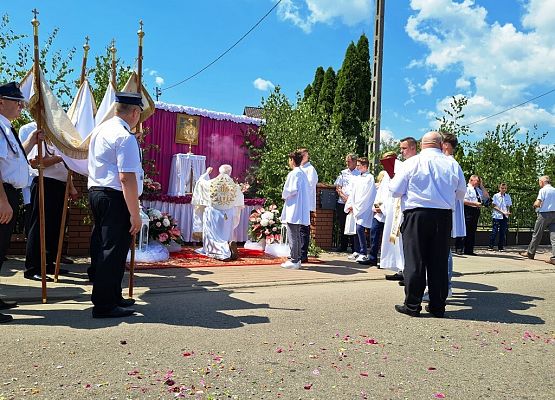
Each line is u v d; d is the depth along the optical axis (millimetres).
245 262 8297
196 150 13141
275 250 9336
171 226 8539
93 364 3225
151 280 6359
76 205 7660
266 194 12430
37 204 5988
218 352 3580
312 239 10328
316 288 6363
